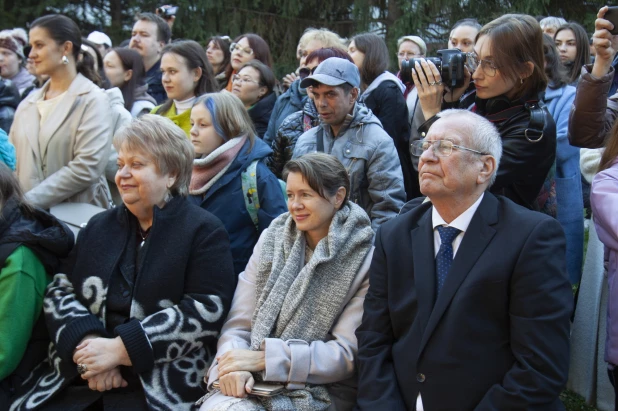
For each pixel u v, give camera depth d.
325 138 3.55
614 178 2.69
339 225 2.74
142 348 2.60
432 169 2.35
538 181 2.86
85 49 4.10
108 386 2.65
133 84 5.00
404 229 2.50
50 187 3.71
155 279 2.71
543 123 2.74
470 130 2.35
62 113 3.82
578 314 3.07
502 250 2.28
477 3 9.05
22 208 2.91
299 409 2.51
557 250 2.28
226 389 2.53
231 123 3.35
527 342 2.20
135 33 5.67
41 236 2.80
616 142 2.77
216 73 5.68
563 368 2.21
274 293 2.68
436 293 2.36
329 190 2.70
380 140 3.42
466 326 2.25
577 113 2.90
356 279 2.67
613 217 2.61
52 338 2.71
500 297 2.25
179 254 2.74
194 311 2.70
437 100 3.06
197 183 3.29
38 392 2.71
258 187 3.28
